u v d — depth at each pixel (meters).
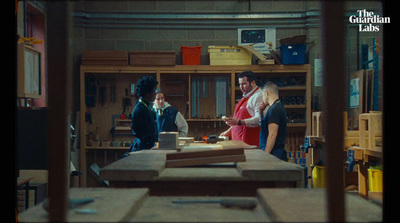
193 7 6.65
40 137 2.46
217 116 6.52
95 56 6.12
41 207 1.17
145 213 1.19
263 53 6.62
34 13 5.36
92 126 6.58
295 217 1.02
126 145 6.38
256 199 1.40
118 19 6.60
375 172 3.37
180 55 6.66
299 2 6.58
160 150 2.74
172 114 4.60
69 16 0.84
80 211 1.07
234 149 2.03
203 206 1.29
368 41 6.55
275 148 3.31
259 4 6.61
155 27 6.64
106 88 6.63
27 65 2.94
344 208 0.80
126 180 1.75
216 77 6.56
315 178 3.20
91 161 6.54
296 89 6.35
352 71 6.55
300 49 6.07
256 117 4.12
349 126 5.61
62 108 0.83
